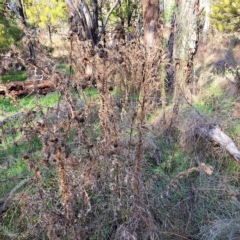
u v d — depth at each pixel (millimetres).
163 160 2840
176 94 3439
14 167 2807
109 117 1722
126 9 9344
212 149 2865
